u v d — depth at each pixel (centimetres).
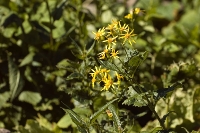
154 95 355
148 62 550
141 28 527
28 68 498
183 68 431
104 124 389
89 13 524
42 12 530
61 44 513
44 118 479
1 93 489
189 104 459
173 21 741
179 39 587
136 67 339
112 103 359
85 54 395
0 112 497
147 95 362
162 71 553
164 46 547
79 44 511
